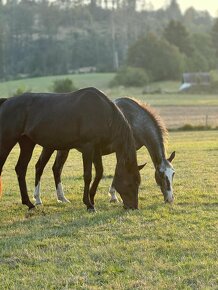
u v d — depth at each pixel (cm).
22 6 17238
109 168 1814
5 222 1037
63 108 1112
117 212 1082
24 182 1170
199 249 807
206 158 2053
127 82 10475
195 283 680
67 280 695
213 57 13175
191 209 1085
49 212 1123
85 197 1123
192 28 18038
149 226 948
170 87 10544
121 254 793
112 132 1105
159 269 728
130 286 673
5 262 775
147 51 11419
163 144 1177
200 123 4119
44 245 851
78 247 834
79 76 11769
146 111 1207
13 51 14175
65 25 16938
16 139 1152
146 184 1439
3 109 1155
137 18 18100
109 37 15612
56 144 1132
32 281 696
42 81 10794
